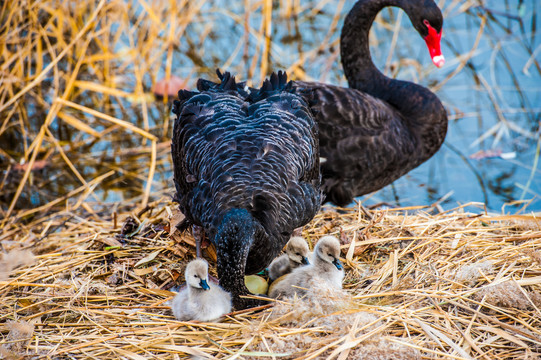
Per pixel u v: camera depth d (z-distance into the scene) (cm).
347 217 898
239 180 639
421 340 616
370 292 709
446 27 1457
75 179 1103
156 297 727
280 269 772
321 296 651
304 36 1443
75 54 1300
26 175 1005
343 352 591
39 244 880
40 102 1228
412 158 948
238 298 631
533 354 591
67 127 1202
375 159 887
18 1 1156
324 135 856
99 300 711
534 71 1306
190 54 1381
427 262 746
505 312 652
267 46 1254
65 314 680
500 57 1356
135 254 801
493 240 788
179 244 801
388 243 807
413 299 675
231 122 695
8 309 702
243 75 1318
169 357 611
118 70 1340
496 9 1483
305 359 588
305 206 686
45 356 616
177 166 747
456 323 644
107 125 1211
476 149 1142
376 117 883
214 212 636
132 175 1109
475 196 1037
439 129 973
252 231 596
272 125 695
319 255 712
